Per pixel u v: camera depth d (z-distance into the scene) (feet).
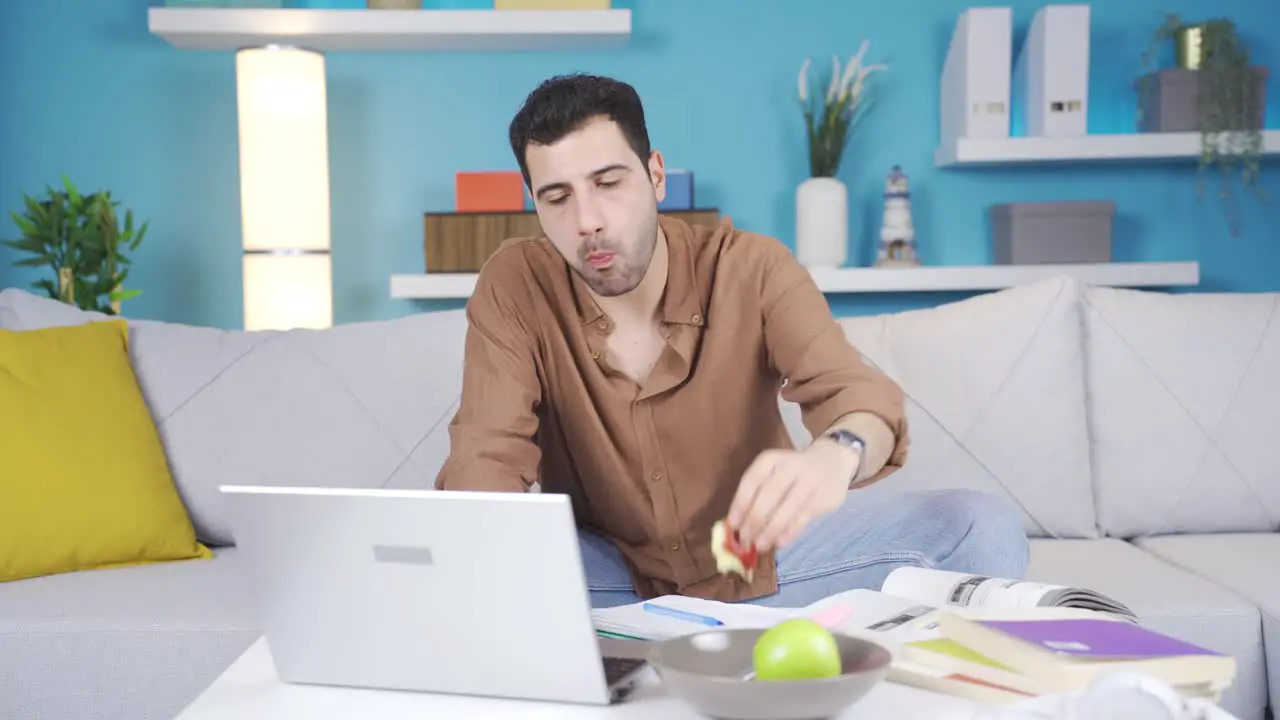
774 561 5.72
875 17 11.41
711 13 11.40
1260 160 11.50
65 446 6.64
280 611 3.25
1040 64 10.78
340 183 11.45
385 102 11.42
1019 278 10.78
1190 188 11.51
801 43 11.43
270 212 10.11
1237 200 11.50
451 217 10.69
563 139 4.56
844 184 11.00
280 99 10.06
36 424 6.63
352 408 7.33
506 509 2.87
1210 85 10.70
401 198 11.48
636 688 3.17
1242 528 7.48
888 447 4.16
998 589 3.83
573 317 5.43
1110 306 7.70
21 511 6.43
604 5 10.64
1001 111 10.73
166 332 7.53
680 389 5.45
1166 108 10.85
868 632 3.36
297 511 3.08
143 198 11.35
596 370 5.44
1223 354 7.58
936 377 7.45
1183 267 10.84
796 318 5.25
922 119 11.48
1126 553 6.91
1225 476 7.42
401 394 7.40
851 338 7.63
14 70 11.23
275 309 10.12
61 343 7.02
